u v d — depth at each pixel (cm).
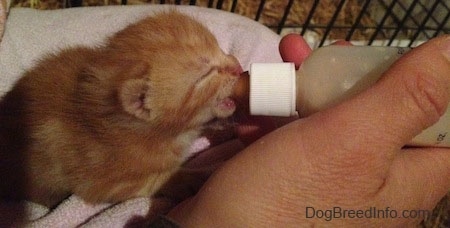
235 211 18
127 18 31
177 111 25
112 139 26
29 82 27
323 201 18
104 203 28
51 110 26
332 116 18
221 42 32
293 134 18
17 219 27
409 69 18
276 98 20
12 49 29
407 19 50
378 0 52
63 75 27
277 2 51
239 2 49
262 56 32
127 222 27
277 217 18
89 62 26
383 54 20
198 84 25
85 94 26
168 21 26
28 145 27
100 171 26
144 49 24
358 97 18
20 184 27
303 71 21
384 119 17
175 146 28
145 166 27
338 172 17
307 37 50
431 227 38
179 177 28
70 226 27
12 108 27
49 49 30
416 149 20
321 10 51
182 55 25
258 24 33
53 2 46
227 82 26
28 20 30
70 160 26
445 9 47
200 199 19
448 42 18
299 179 18
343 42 25
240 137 26
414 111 17
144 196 28
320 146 17
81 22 31
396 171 19
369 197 18
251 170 18
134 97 24
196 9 33
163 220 20
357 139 17
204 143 30
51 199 28
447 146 20
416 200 19
